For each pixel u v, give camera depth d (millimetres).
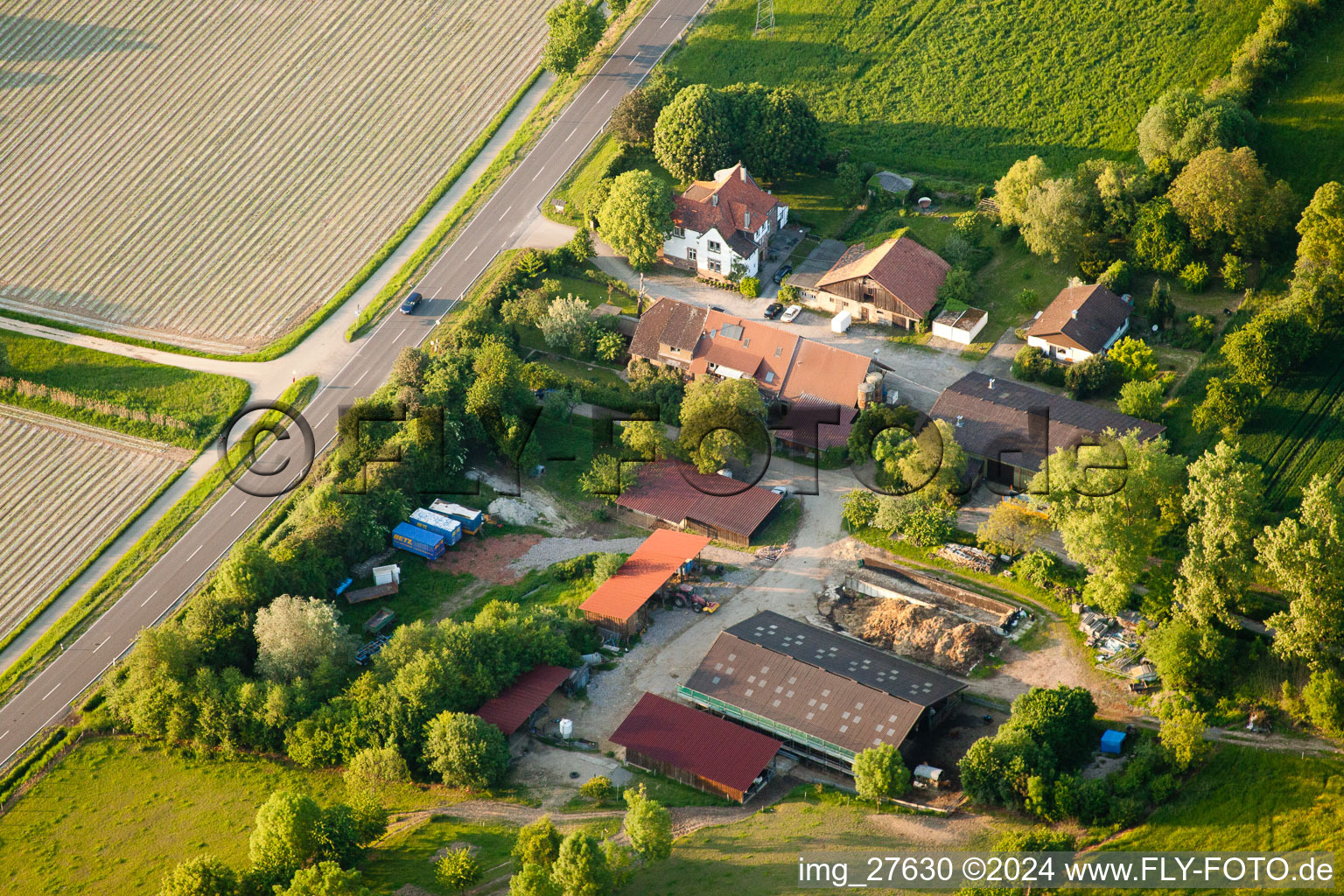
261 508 155500
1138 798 107000
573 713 125375
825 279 168875
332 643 128375
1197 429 141125
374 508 147375
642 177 174375
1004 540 134500
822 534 143125
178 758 126688
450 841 110125
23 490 163500
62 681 137875
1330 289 146375
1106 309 157000
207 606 133250
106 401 173500
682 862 106000
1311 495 116438
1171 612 123938
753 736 117250
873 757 109625
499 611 132000
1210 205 156875
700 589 138000
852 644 125938
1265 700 115000
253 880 104375
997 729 118438
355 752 119625
